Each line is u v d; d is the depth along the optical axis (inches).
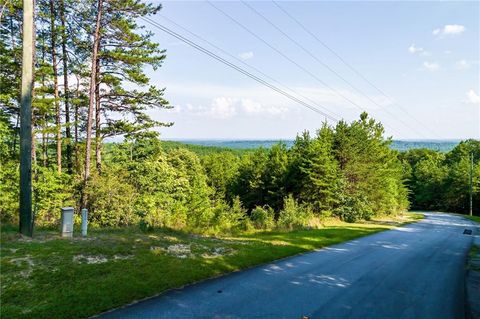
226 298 355.9
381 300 374.9
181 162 2071.9
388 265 565.9
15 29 987.3
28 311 284.0
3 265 364.5
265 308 331.9
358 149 1930.4
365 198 1797.5
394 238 967.0
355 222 1599.4
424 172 4040.4
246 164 2390.5
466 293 419.2
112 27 1005.8
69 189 875.4
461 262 634.8
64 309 294.7
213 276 438.3
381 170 2112.5
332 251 674.8
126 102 1120.2
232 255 536.4
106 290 340.5
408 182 4165.8
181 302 337.7
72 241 491.8
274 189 2043.6
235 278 433.7
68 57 1096.2
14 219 661.9
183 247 547.8
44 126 998.4
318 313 326.0
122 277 376.8
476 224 1872.5
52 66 994.1
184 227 761.0
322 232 957.2
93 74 954.7
